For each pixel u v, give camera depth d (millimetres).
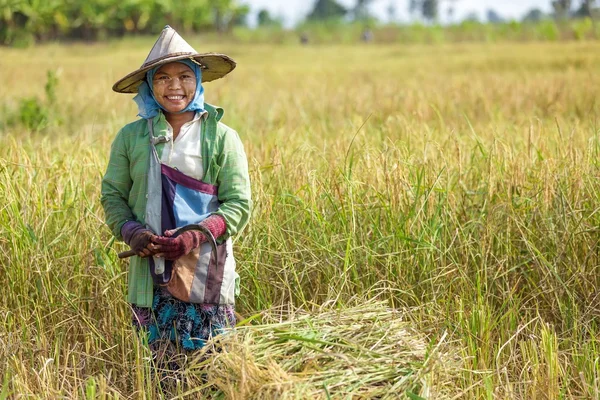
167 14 62844
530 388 3816
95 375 4152
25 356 4145
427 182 5219
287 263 4762
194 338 3662
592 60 19953
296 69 22250
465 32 50781
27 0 42688
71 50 40844
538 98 11258
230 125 9422
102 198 3742
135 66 23703
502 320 4441
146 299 3658
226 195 3695
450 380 3717
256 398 3291
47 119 9883
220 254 3688
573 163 5371
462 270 4777
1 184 5082
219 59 3744
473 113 10336
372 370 3459
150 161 3631
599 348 4277
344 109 11031
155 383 3781
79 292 4703
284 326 3795
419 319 4465
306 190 5203
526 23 49594
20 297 4641
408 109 10383
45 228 4938
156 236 3477
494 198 5199
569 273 4797
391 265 4766
